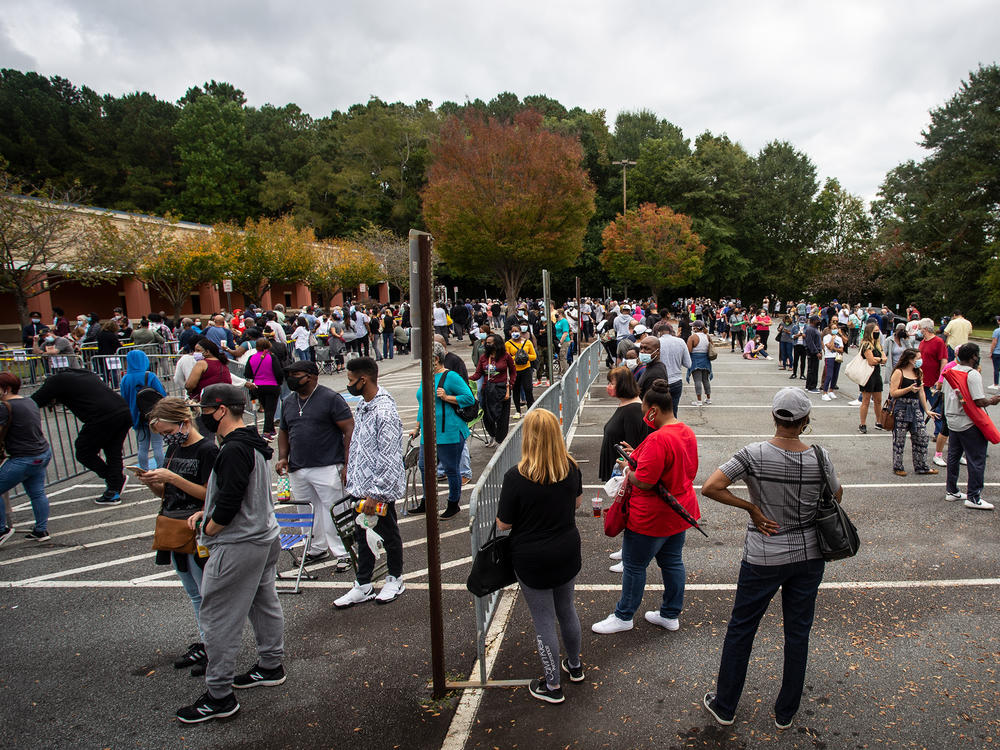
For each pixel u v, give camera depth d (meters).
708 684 3.74
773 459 3.16
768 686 3.71
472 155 26.33
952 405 6.59
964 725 3.32
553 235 26.47
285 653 4.27
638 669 3.91
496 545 3.54
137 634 4.59
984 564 5.24
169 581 5.48
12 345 26.23
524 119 27.73
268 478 3.76
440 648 3.66
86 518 7.12
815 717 3.42
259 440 3.68
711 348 13.00
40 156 53.47
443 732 3.41
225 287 22.92
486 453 9.66
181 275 23.81
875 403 10.24
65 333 18.33
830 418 11.46
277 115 74.81
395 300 56.41
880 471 8.05
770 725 3.37
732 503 3.23
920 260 41.28
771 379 16.66
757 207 60.38
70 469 9.23
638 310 21.08
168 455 4.08
